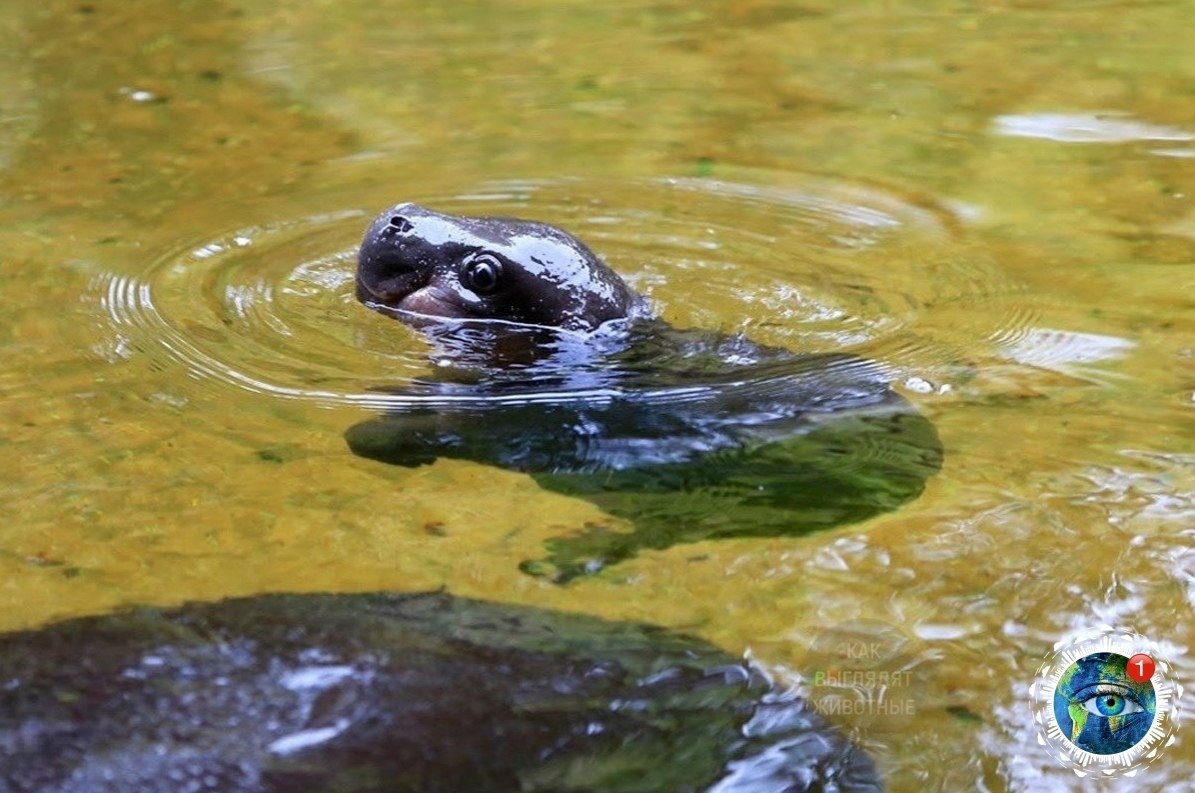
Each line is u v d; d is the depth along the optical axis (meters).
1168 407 8.14
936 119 12.95
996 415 8.09
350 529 7.10
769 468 7.61
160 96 13.53
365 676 5.64
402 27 15.58
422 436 7.94
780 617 6.38
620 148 12.39
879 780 5.44
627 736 5.47
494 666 5.83
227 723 5.34
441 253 9.12
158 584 6.62
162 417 8.14
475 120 13.03
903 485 7.42
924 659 6.11
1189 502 7.20
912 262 10.20
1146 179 11.52
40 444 7.86
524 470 7.65
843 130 12.75
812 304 9.53
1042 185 11.48
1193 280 9.79
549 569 6.75
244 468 7.64
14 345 8.93
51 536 7.04
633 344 8.93
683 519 7.19
